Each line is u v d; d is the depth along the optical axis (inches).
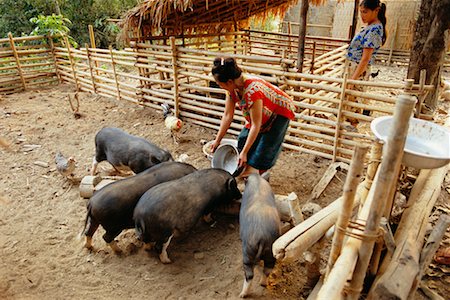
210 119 219.6
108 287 108.8
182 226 114.3
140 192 120.8
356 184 66.7
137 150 149.6
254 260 98.5
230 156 146.9
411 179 129.6
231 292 105.9
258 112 116.8
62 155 176.9
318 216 90.1
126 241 128.3
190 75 218.5
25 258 119.0
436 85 147.3
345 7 460.4
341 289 62.5
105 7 497.0
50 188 161.0
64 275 112.7
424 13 140.4
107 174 173.2
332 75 248.2
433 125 86.0
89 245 122.0
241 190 139.7
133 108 261.7
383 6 177.2
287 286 106.3
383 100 157.4
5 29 442.3
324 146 179.0
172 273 114.0
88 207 117.0
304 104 177.8
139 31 242.1
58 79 336.5
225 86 116.5
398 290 66.7
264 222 99.1
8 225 135.7
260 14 320.5
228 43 332.5
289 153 190.2
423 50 143.9
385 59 433.7
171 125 198.8
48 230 133.3
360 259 70.9
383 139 79.8
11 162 184.7
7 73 306.7
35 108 266.5
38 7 450.3
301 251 79.6
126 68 378.9
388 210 85.7
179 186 116.3
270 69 185.0
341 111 167.8
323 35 504.1
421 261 79.6
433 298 99.5
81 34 488.4
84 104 274.7
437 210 138.5
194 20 273.1
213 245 126.1
